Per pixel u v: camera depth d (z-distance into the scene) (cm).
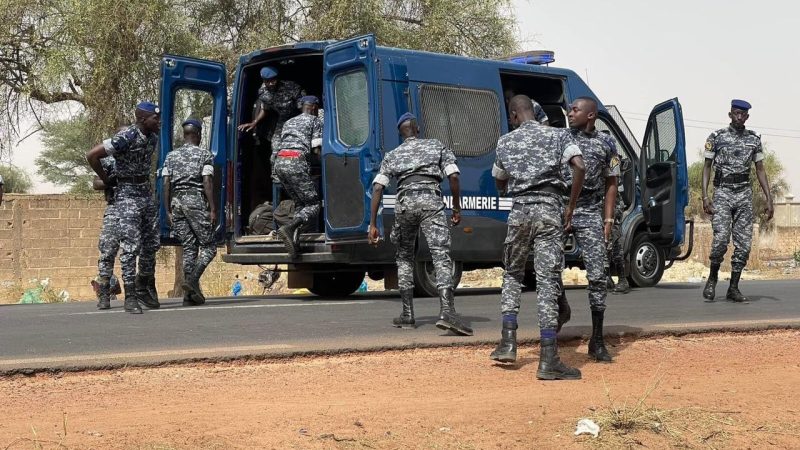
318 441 478
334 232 1167
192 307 1116
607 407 560
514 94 1366
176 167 1147
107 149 1001
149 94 2088
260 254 1251
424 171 862
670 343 830
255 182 1333
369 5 2195
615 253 1338
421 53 1223
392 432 499
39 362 643
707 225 3347
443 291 834
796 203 5569
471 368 699
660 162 1473
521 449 480
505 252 693
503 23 2384
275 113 1296
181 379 640
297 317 989
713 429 527
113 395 589
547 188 674
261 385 628
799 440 514
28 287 2530
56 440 467
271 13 2309
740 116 1130
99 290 1095
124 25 2025
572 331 833
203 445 464
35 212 2552
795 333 904
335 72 1180
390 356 736
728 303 1180
